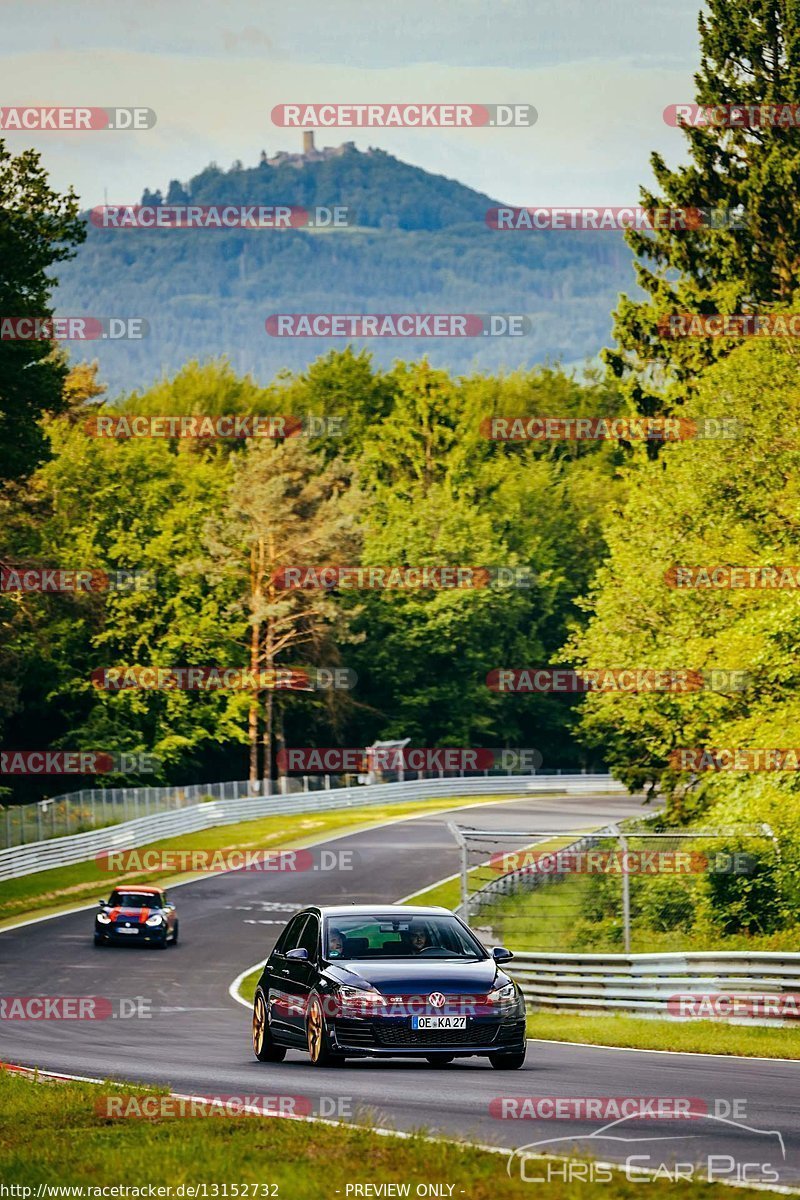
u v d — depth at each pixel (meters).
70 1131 31.11
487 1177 24.89
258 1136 29.08
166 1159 27.05
